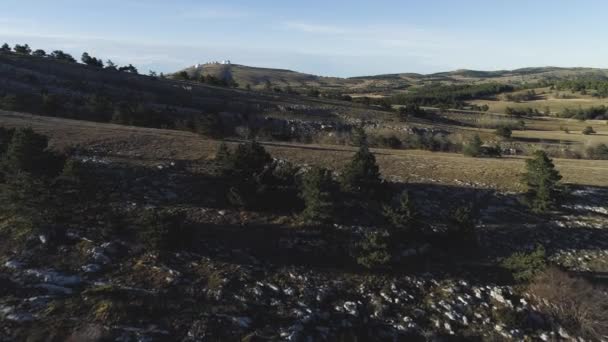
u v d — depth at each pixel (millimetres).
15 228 17438
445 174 33125
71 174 18859
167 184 23828
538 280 19625
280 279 17859
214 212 21703
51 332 12836
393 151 45031
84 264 16234
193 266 17391
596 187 33281
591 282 20906
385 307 17391
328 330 15688
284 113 67500
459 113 100875
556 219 27562
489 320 17828
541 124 95250
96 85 63438
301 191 23406
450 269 20953
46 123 34219
